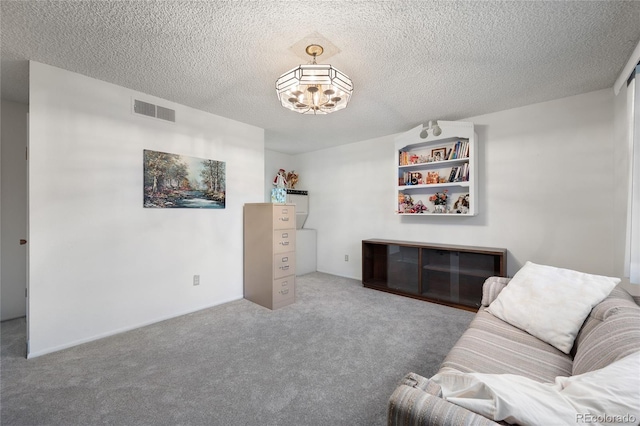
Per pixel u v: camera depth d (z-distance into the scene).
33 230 2.13
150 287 2.76
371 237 4.48
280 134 4.18
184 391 1.73
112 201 2.52
